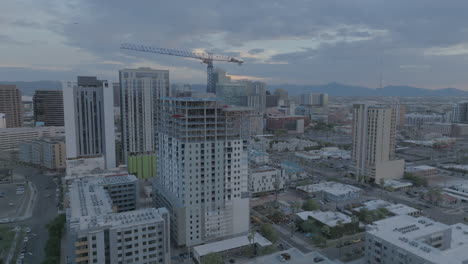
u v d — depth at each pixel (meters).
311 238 195.38
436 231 162.75
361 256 173.25
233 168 191.25
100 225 143.75
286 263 158.75
